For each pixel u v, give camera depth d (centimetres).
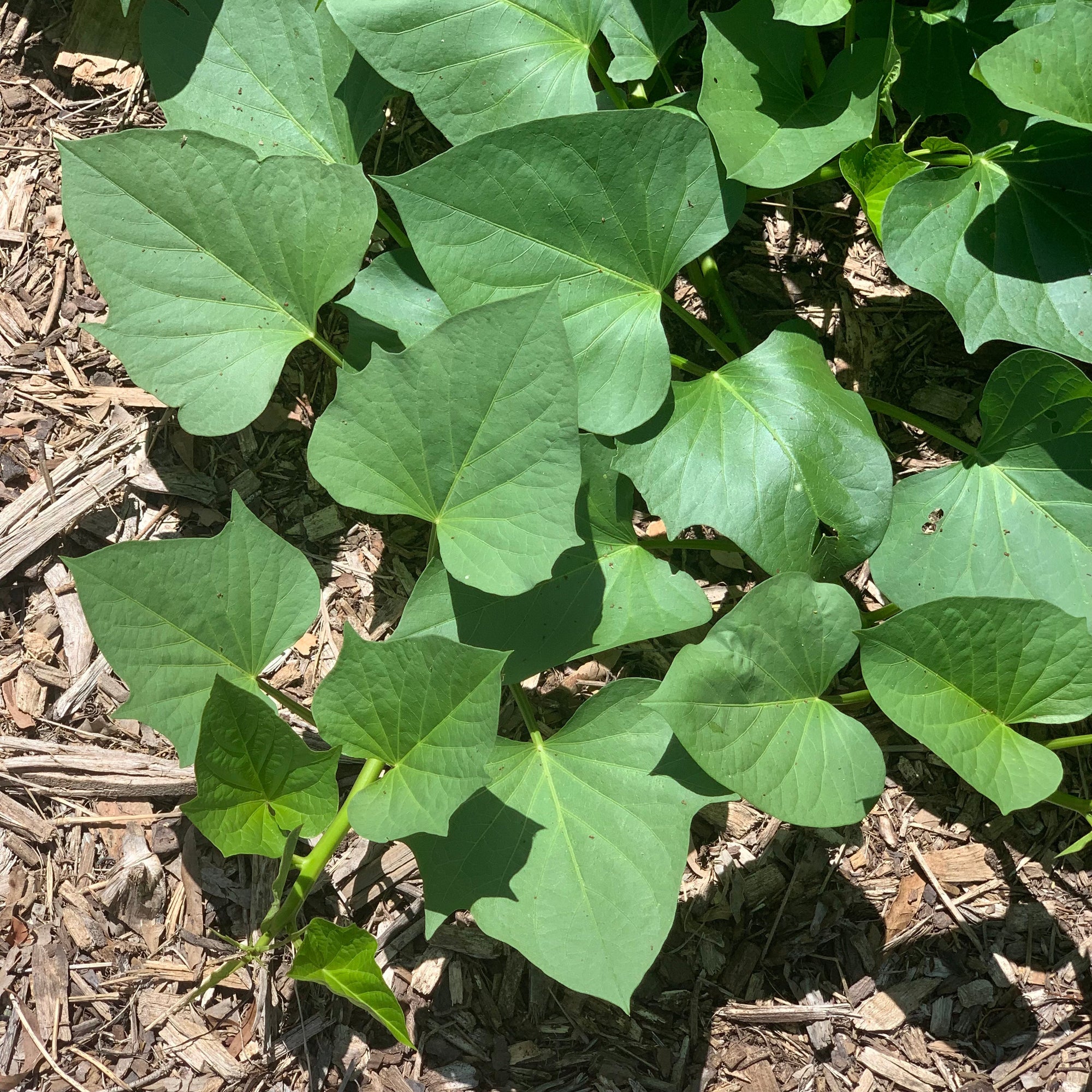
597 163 49
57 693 57
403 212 49
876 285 61
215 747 45
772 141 50
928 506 53
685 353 61
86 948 54
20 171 62
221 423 52
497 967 55
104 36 64
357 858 55
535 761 51
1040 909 55
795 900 56
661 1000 54
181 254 52
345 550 59
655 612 51
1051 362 50
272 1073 53
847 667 58
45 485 58
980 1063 53
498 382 48
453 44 53
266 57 56
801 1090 53
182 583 49
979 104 56
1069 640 47
